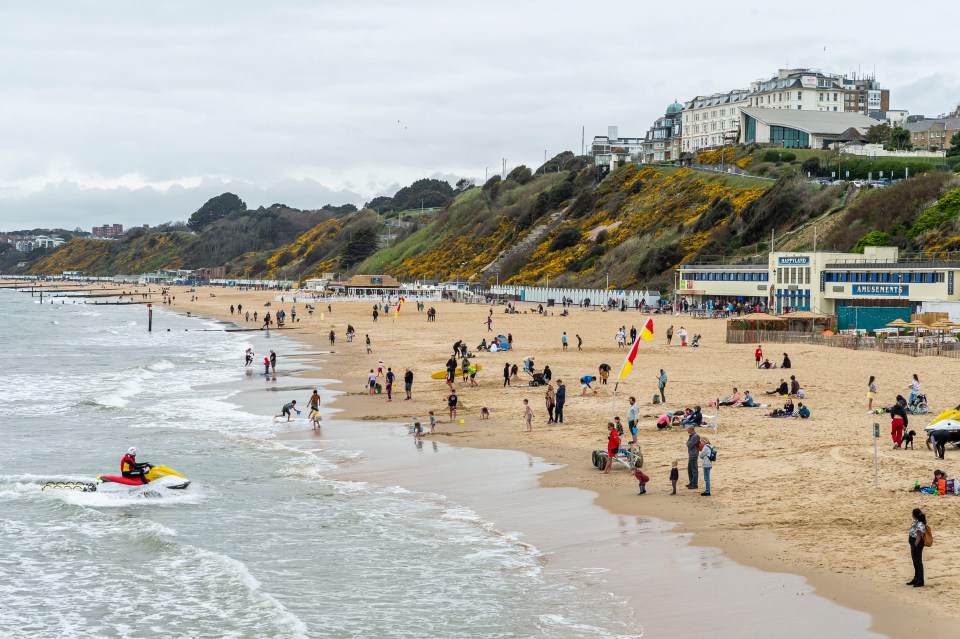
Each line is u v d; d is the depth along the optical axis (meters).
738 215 142.75
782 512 23.28
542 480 29.30
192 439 39.69
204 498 29.16
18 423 44.41
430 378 57.97
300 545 23.77
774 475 27.28
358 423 42.78
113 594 20.72
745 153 186.38
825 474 26.73
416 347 80.88
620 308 126.94
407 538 23.94
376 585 20.41
